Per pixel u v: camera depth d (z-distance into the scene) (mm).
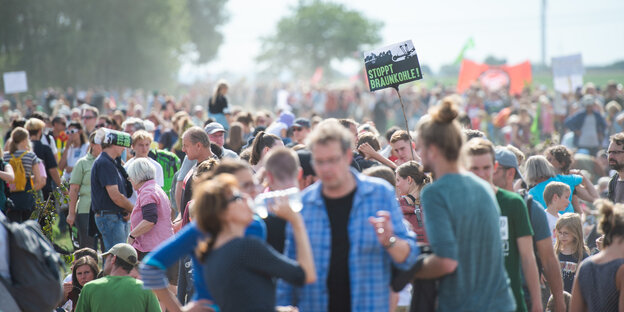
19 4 115625
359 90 84250
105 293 12398
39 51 117625
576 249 14094
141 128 24484
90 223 17906
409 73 14719
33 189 19297
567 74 40188
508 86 63438
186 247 8016
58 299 10234
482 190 8172
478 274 8094
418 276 8180
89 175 19234
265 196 7840
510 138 43031
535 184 16656
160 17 130750
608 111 38438
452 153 8047
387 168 11211
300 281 7625
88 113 27594
